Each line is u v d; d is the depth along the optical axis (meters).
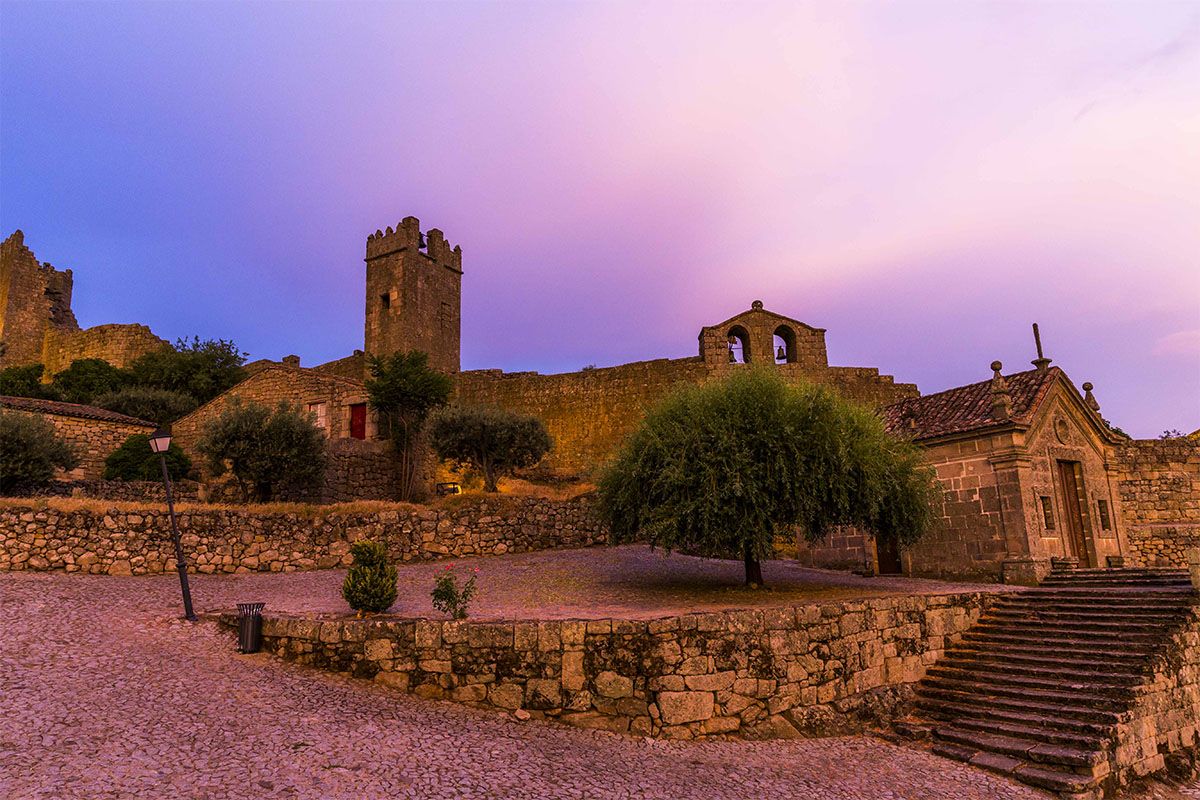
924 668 14.90
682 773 9.72
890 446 18.30
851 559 24.03
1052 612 15.64
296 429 25.34
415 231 46.75
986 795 10.20
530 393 43.19
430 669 11.62
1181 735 12.53
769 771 10.30
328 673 11.82
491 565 20.94
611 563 21.86
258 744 8.38
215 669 11.05
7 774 6.86
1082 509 21.12
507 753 9.41
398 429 29.97
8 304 57.38
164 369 43.41
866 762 11.21
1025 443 19.73
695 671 11.71
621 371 41.75
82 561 16.55
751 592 16.91
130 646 11.53
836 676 13.33
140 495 23.66
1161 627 13.58
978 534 20.25
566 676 11.40
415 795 7.64
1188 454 27.50
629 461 17.70
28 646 10.85
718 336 41.12
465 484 33.12
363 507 21.12
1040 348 22.12
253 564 18.61
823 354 42.66
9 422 21.30
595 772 9.25
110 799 6.62
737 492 15.39
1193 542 25.59
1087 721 11.66
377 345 46.09
